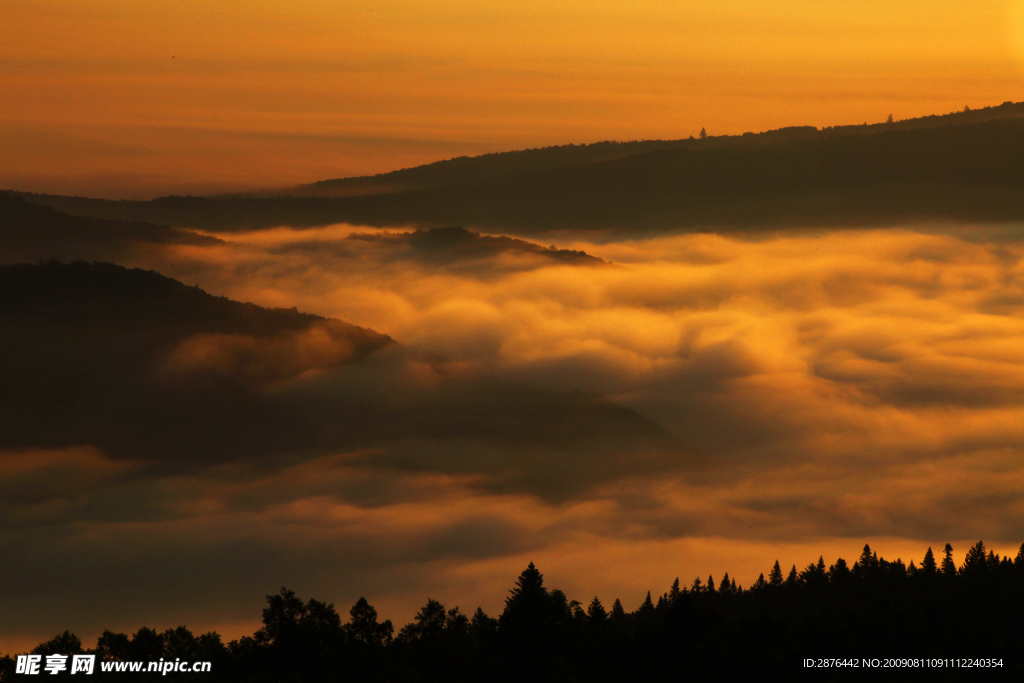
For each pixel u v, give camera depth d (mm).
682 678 116500
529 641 123812
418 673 117875
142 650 126125
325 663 121750
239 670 122375
